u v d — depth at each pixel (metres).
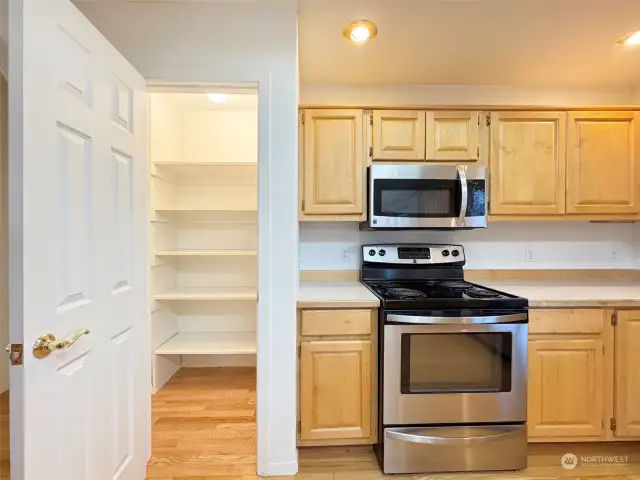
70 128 1.17
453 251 2.48
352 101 2.55
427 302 1.78
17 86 0.97
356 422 1.84
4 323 2.56
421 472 1.79
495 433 1.79
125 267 1.54
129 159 1.57
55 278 1.10
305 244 2.55
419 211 2.17
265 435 1.78
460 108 2.23
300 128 2.20
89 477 1.28
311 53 2.15
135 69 1.64
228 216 3.15
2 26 1.20
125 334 1.54
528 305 1.85
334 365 1.83
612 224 2.60
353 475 1.79
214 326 3.20
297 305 1.82
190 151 3.13
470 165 2.18
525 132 2.25
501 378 1.81
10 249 0.98
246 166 2.79
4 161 2.55
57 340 1.10
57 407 1.12
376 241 2.58
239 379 2.96
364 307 1.84
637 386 1.88
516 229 2.59
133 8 1.75
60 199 1.13
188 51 1.77
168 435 2.13
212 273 3.19
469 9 1.76
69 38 1.16
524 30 1.93
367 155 2.22
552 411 1.87
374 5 1.74
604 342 1.88
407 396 1.78
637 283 2.43
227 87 1.80
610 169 2.26
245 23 1.78
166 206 2.91
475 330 1.78
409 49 2.11
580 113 2.25
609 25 1.88
